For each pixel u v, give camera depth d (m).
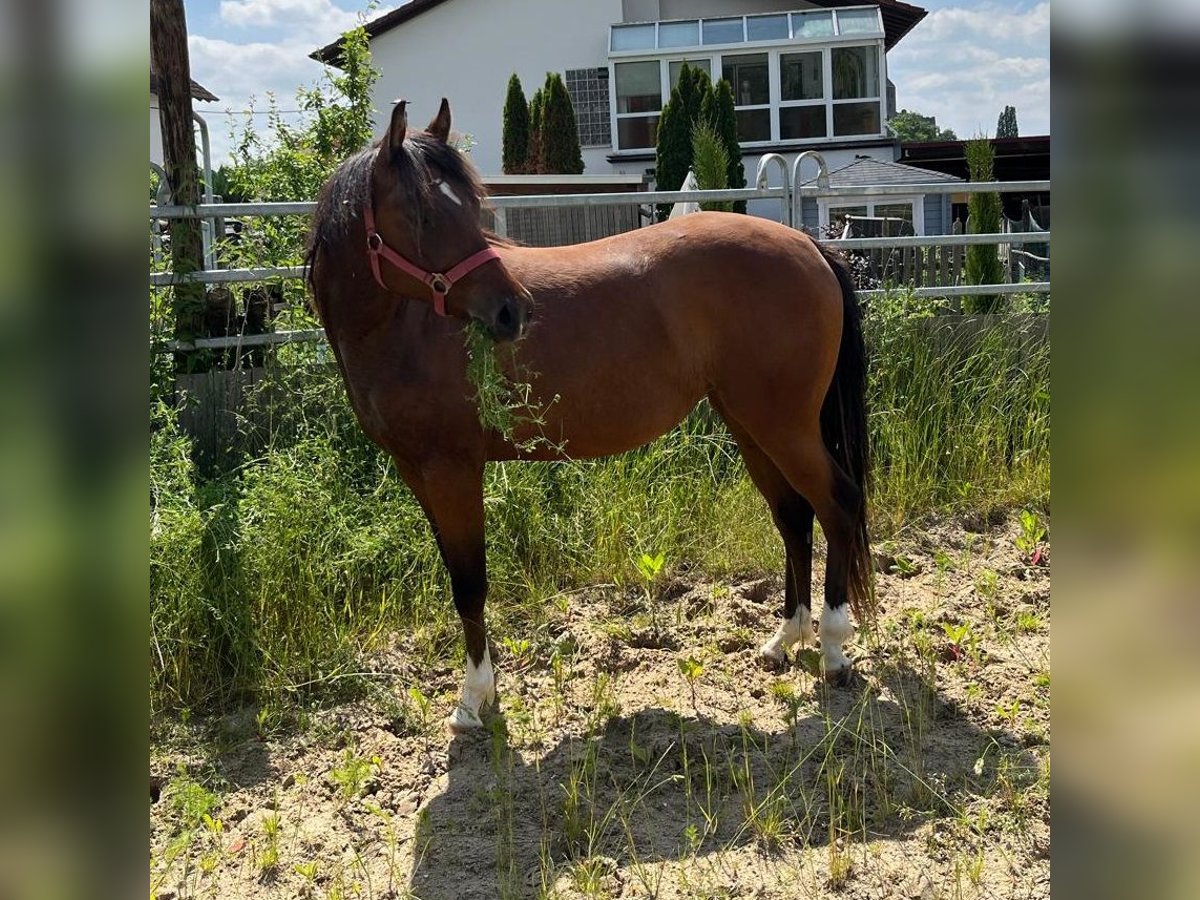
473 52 23.06
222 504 3.94
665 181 18.45
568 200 5.52
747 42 20.77
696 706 3.40
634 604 4.30
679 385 3.44
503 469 4.62
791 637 3.70
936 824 2.66
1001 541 4.93
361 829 2.84
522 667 3.78
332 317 3.13
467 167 2.90
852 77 20.66
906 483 5.25
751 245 3.40
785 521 3.70
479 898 2.48
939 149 19.92
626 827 2.60
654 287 3.35
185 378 4.97
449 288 2.83
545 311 3.26
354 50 7.56
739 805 2.82
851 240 6.17
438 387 3.11
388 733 3.40
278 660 3.68
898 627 3.88
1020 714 3.21
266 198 6.61
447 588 4.16
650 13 23.28
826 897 2.39
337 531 4.15
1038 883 2.40
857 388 3.59
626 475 4.89
